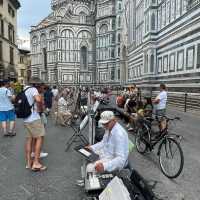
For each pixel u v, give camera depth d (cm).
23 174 604
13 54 3622
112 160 401
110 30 6288
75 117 1280
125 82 5150
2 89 986
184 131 1091
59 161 697
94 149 464
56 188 527
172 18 2348
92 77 7081
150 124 748
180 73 2156
